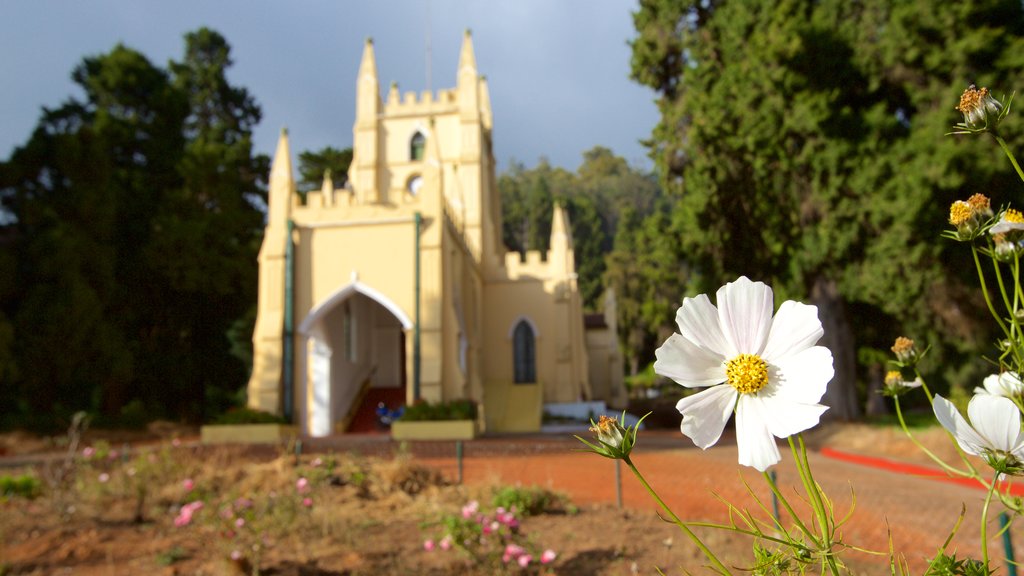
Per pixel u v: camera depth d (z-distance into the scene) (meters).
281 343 24.31
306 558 7.00
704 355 1.30
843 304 24.23
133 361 31.47
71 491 9.70
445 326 25.39
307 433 25.27
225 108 51.81
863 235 20.33
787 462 13.72
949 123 18.03
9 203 29.44
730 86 20.77
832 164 19.47
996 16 18.98
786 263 22.44
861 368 35.00
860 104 21.28
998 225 1.73
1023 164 17.16
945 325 21.55
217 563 6.80
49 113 35.06
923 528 7.82
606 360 46.59
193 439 25.81
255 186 44.28
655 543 7.41
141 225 34.69
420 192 25.39
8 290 27.59
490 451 16.73
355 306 31.45
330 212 25.47
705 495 10.00
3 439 21.98
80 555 7.24
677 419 34.25
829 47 20.12
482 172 38.47
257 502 8.21
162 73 39.25
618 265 68.31
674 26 24.17
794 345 1.26
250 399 23.91
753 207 22.16
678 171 24.50
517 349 34.97
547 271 35.44
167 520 8.79
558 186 110.56
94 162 30.80
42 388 28.00
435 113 40.56
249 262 37.00
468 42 39.88
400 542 7.79
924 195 17.86
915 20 18.83
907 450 14.97
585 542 7.54
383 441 20.56
